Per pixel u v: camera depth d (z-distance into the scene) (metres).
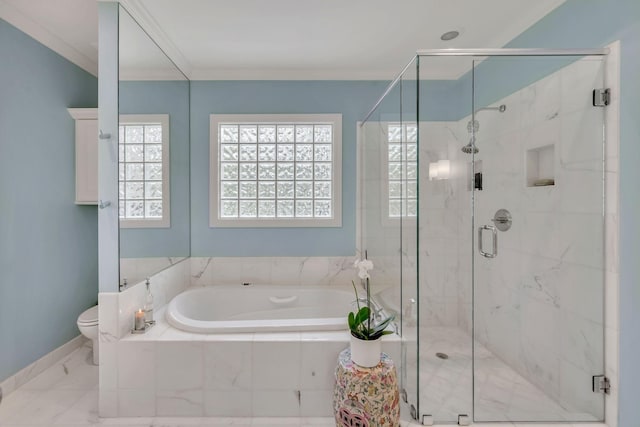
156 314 2.11
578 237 1.62
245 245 2.76
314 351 1.73
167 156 2.32
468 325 1.91
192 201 2.72
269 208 2.83
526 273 1.85
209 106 2.70
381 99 2.27
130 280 1.86
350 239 2.78
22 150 2.05
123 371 1.72
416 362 1.80
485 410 1.62
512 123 1.84
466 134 1.90
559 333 1.71
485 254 1.93
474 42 2.25
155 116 2.15
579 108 1.59
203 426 1.66
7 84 1.95
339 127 2.73
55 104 2.30
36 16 2.01
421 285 1.90
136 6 1.82
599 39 1.53
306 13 1.91
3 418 1.70
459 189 1.93
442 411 1.61
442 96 1.88
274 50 2.36
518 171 1.86
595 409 1.56
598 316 1.55
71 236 2.46
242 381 1.73
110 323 1.73
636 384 1.41
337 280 2.77
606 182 1.51
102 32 1.75
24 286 2.07
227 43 2.25
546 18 1.84
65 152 2.39
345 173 2.76
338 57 2.48
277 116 2.72
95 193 2.48
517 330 1.87
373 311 2.12
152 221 2.12
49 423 1.67
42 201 2.20
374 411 1.43
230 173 2.81
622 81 1.44
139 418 1.71
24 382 2.03
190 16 1.93
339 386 1.51
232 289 2.62
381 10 1.88
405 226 1.93
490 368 1.87
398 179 2.00
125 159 1.83
